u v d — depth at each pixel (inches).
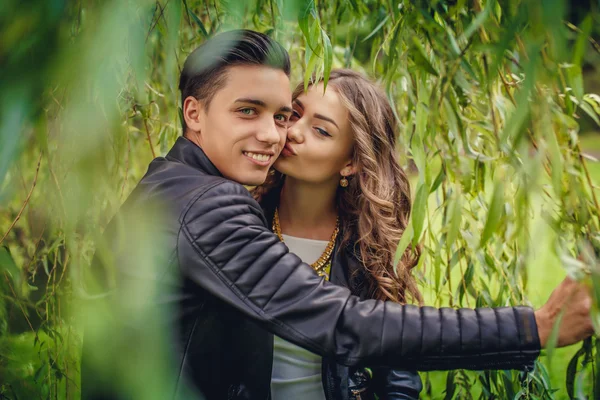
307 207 62.9
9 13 20.5
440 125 51.5
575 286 36.3
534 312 37.8
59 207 35.0
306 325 38.5
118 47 21.5
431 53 54.2
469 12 47.9
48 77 20.2
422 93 46.4
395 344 37.1
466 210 64.6
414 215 41.5
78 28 29.9
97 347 24.6
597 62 34.7
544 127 36.9
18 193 68.2
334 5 69.3
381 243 61.4
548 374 59.8
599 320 34.6
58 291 65.3
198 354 43.4
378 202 60.4
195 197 41.3
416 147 43.6
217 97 45.8
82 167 20.2
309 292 38.9
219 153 46.9
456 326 37.2
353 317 37.9
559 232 40.3
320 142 58.6
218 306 42.3
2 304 60.1
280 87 46.3
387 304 38.8
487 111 56.9
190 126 48.3
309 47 40.6
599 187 52.1
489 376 70.9
